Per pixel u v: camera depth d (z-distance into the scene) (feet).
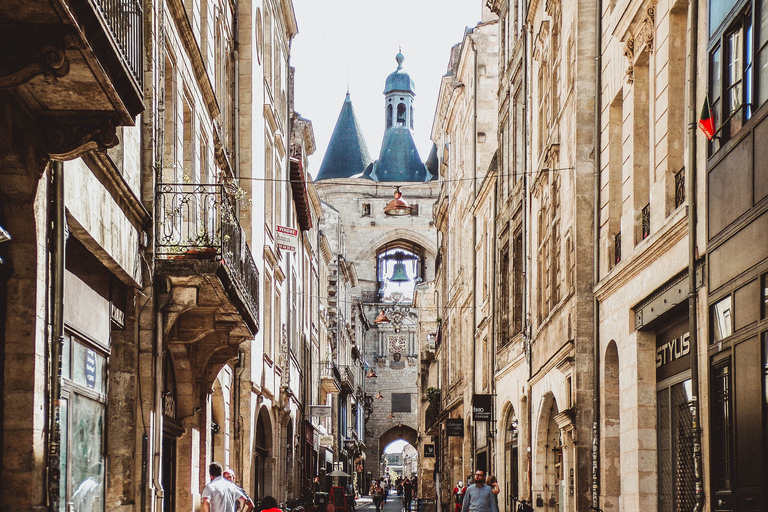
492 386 109.19
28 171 30.50
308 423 151.84
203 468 63.52
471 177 134.31
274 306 102.83
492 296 110.42
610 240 60.49
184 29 56.95
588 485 63.16
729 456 39.83
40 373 31.35
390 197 317.63
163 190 52.31
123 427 45.55
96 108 30.76
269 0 98.48
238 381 80.89
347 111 350.64
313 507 115.75
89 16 26.89
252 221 82.89
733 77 39.68
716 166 41.32
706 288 42.29
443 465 169.07
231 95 81.76
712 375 41.73
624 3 56.34
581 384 64.03
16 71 26.63
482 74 132.16
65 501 36.11
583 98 66.49
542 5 82.74
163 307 48.11
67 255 36.09
